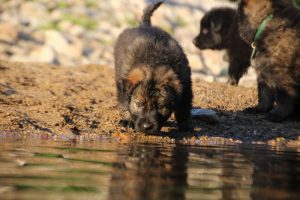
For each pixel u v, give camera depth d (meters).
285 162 6.94
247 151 8.05
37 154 6.90
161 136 9.37
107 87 12.60
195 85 13.28
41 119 9.74
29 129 9.29
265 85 11.30
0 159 6.40
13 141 8.16
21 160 6.39
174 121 10.46
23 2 29.67
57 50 21.83
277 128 10.48
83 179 5.44
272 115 10.91
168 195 4.87
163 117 8.90
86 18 27.97
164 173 5.86
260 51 10.85
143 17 12.33
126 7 29.33
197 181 5.54
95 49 22.89
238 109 11.64
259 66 10.92
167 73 8.91
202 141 9.21
